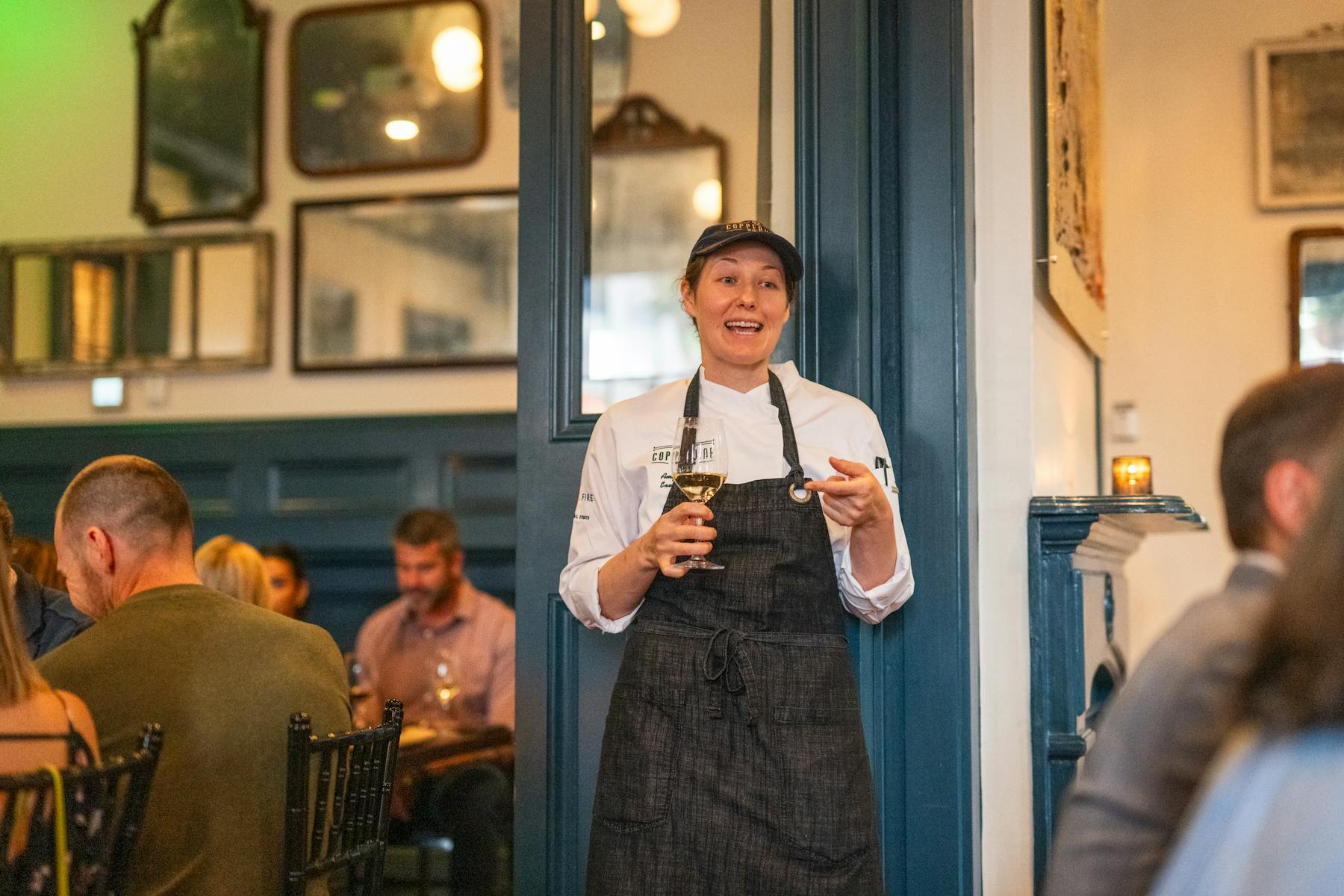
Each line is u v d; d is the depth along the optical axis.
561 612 2.58
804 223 2.53
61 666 2.06
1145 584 4.64
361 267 5.69
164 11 5.86
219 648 2.11
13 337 5.96
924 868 2.44
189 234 5.82
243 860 2.03
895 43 2.61
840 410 2.23
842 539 2.18
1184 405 4.67
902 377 2.54
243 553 3.85
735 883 1.98
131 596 2.16
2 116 6.04
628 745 2.04
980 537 2.72
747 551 2.05
